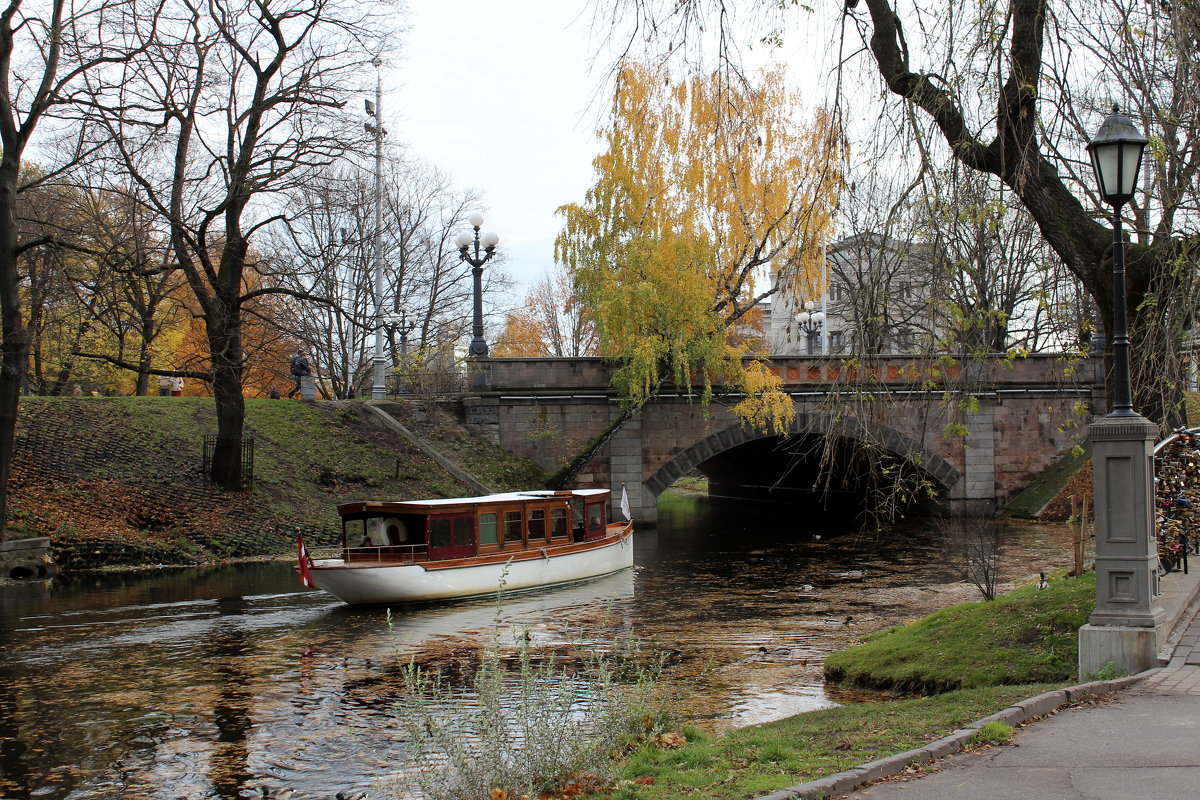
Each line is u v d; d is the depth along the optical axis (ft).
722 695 45.98
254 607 74.64
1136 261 41.52
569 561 88.94
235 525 101.65
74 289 90.99
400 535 81.92
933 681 40.57
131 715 45.09
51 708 46.29
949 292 39.50
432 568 77.82
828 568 95.71
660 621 69.00
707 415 125.08
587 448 131.03
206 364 142.00
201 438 117.08
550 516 89.51
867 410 42.50
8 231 82.38
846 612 70.85
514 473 129.80
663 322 119.03
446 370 156.56
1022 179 37.68
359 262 155.12
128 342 136.56
